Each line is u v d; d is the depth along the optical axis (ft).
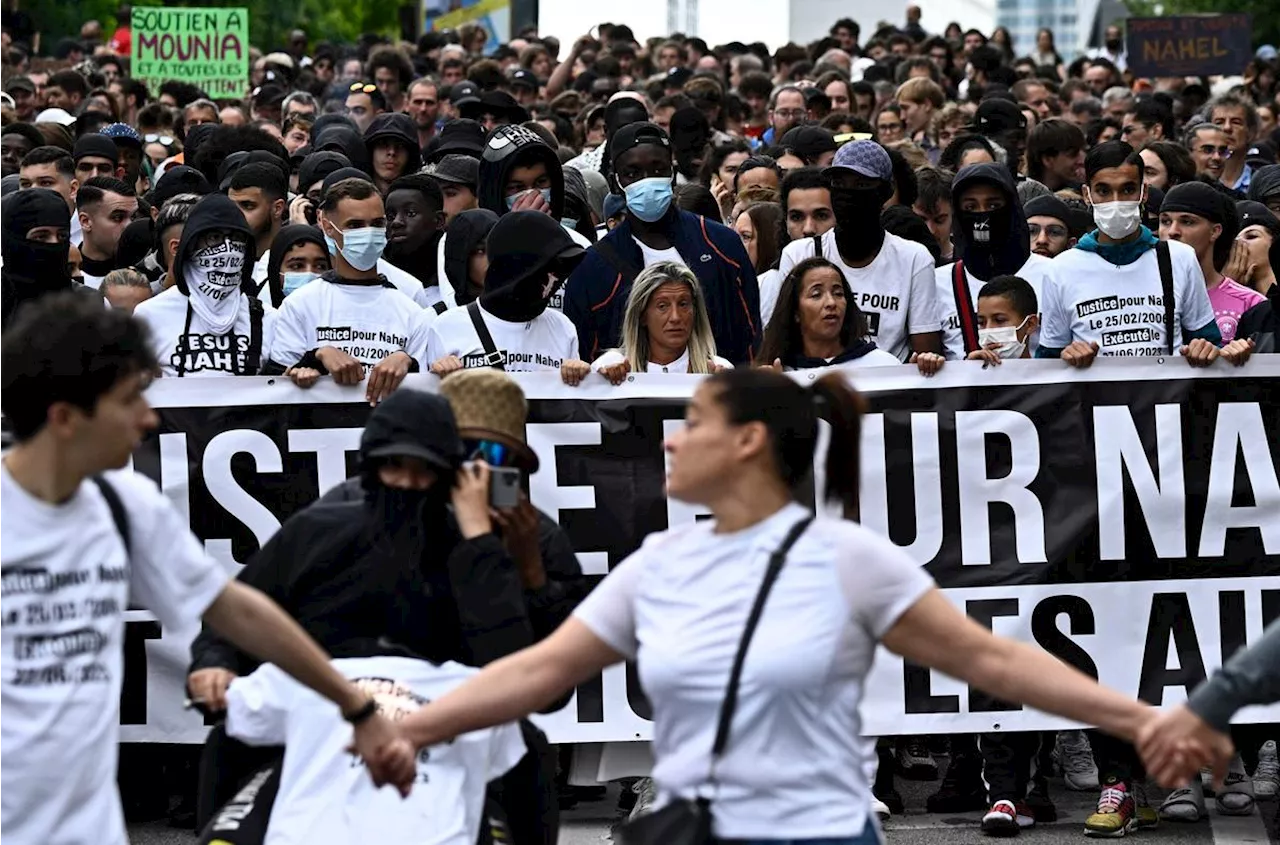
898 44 103.50
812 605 16.53
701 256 35.32
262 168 41.81
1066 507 30.73
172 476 30.55
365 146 50.57
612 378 30.53
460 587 20.39
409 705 19.71
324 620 20.80
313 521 20.90
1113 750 30.30
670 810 16.53
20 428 17.19
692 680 16.52
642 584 17.19
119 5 137.28
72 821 17.48
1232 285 38.04
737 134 69.92
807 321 31.89
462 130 48.91
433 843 19.31
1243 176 58.90
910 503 30.83
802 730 16.47
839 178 35.78
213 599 18.16
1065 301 33.86
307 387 30.53
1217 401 30.73
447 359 30.30
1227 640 30.73
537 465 22.56
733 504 17.02
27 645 17.25
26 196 34.71
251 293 36.52
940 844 29.73
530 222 31.89
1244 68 92.32
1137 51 93.30
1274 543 30.68
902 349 36.65
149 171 61.77
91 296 18.21
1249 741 30.78
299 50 119.65
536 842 21.76
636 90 73.05
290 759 19.72
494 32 124.77
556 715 30.32
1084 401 30.73
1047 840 29.96
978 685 16.74
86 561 17.44
